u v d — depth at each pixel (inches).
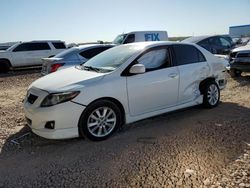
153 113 213.3
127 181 135.3
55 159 161.9
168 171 142.9
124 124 200.7
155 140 184.7
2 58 642.8
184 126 210.1
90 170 147.3
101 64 214.1
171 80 219.0
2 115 255.3
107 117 189.5
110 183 134.3
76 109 175.5
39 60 691.4
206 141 179.8
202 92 246.7
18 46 668.7
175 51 228.5
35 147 180.1
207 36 572.4
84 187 131.7
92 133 183.6
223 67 265.7
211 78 253.9
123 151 169.0
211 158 155.5
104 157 161.9
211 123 214.4
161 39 726.5
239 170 140.1
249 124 208.7
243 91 324.2
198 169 143.5
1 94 372.2
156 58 216.1
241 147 168.4
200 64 243.3
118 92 191.0
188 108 256.8
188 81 231.8
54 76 203.3
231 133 192.1
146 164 151.4
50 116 171.8
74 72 206.5
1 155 169.6
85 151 171.2
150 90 207.0
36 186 134.1
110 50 236.8
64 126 174.2
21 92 386.9
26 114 188.4
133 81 198.2
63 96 172.7
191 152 164.1
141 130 205.0
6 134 204.1
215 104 257.1
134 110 201.9
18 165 156.3
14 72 659.4
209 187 126.6
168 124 216.2
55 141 188.2
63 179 139.3
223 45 578.2
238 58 397.7
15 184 136.6
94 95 180.7
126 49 221.0
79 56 366.0
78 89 176.4
